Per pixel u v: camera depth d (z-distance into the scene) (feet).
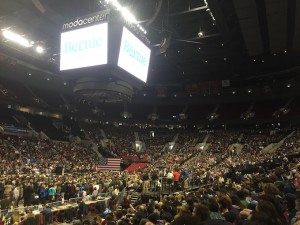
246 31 126.41
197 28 133.08
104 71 37.40
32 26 93.15
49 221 55.62
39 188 67.51
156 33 102.42
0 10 84.48
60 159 144.66
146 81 45.16
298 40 134.72
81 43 38.22
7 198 60.54
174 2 104.58
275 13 108.78
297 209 21.44
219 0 104.06
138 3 95.40
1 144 132.98
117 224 24.93
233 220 18.66
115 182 79.05
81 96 45.01
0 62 154.71
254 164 92.89
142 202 37.04
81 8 81.20
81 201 63.46
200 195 38.83
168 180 76.02
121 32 36.63
